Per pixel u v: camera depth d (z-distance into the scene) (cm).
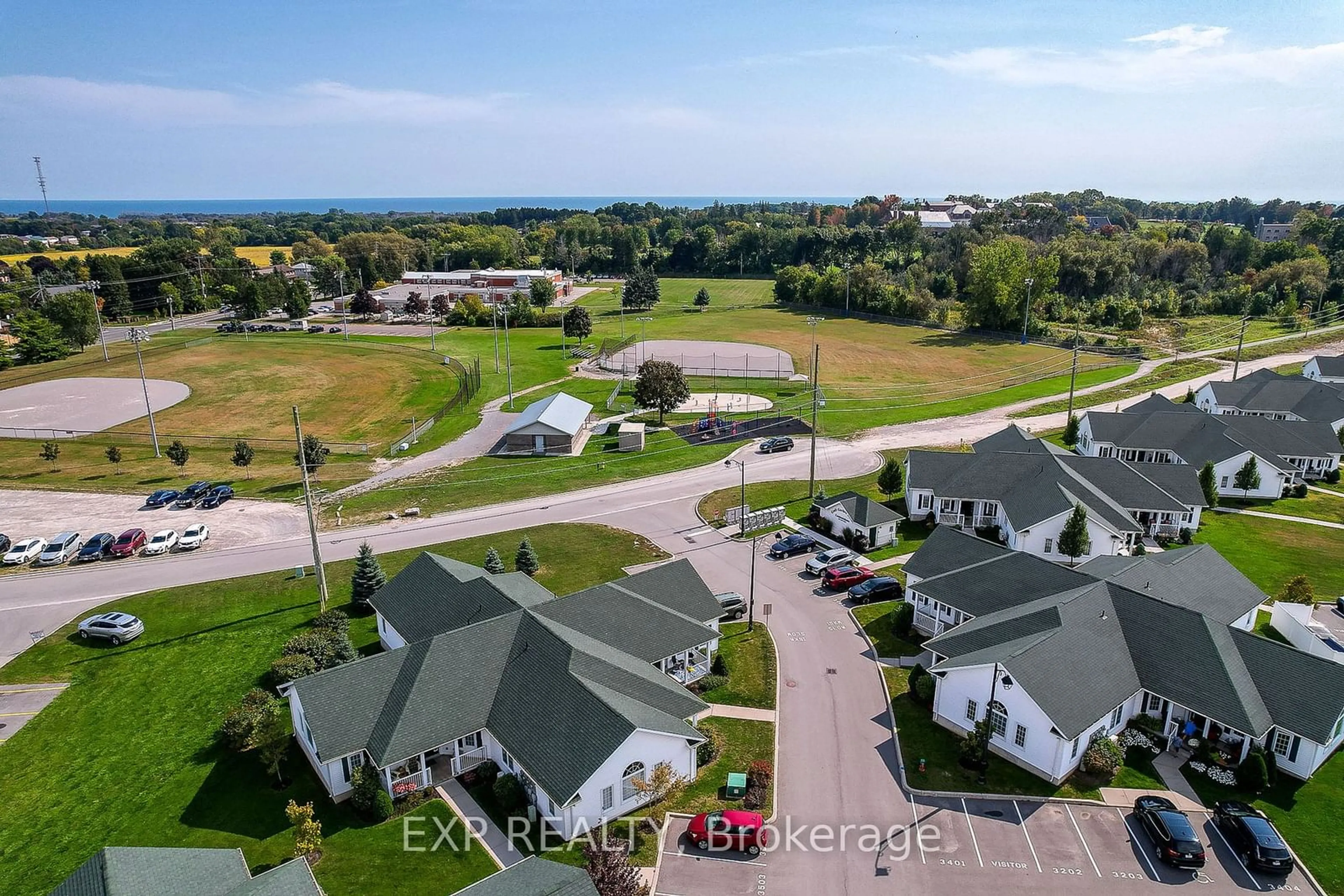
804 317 18412
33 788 3597
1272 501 7081
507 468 8094
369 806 3316
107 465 8219
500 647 3909
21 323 13100
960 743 3775
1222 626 3984
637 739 3278
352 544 6225
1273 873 2973
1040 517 5703
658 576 4706
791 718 3997
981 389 11338
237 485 7650
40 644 4800
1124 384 11212
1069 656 3778
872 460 8106
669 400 9375
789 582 5506
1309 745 3469
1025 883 2956
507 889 2541
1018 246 16638
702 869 3030
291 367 12719
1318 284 16238
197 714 4106
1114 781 3522
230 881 2678
